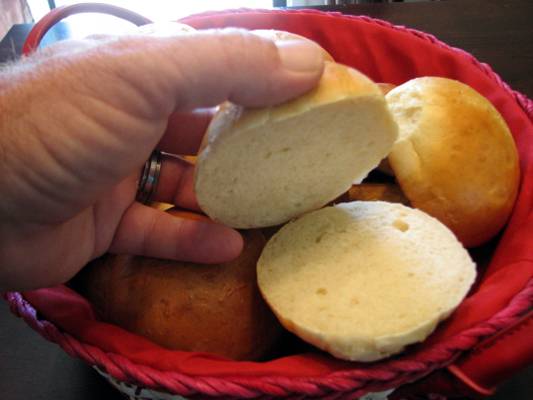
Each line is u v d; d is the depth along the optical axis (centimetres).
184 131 23
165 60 14
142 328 20
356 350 16
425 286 18
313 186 20
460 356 17
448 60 27
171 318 19
